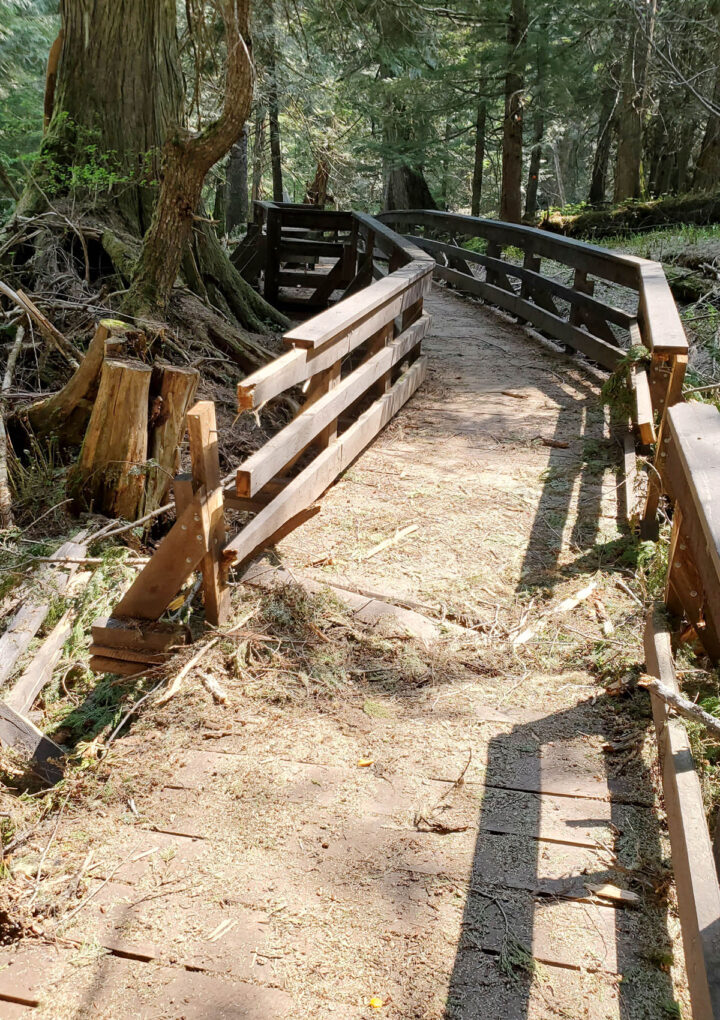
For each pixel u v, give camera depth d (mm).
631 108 17766
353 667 3227
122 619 3291
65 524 4496
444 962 2008
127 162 7676
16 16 17328
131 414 4402
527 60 18062
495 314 10711
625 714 2896
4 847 2418
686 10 15289
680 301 9352
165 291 6355
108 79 7559
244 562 3879
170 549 3195
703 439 2379
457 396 6957
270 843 2385
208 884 2250
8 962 2043
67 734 3127
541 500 4758
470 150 30031
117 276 7168
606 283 10484
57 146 7633
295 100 16453
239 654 3246
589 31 17688
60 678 3418
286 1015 1891
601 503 4672
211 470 3215
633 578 3840
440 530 4383
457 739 2812
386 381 6227
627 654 3201
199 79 6195
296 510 4199
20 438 5141
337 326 4281
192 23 6492
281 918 2139
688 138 20969
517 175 19453
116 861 2340
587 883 2219
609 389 5594
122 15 7465
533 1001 1912
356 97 21312
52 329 5660
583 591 3729
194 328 7090
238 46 5355
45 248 7023
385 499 4809
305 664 3234
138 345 4754
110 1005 1927
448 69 19531
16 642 3469
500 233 10305
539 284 8922
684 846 1956
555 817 2453
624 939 2057
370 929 2100
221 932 2102
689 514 2408
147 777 2664
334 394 4613
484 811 2482
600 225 16094
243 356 7238
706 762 2514
